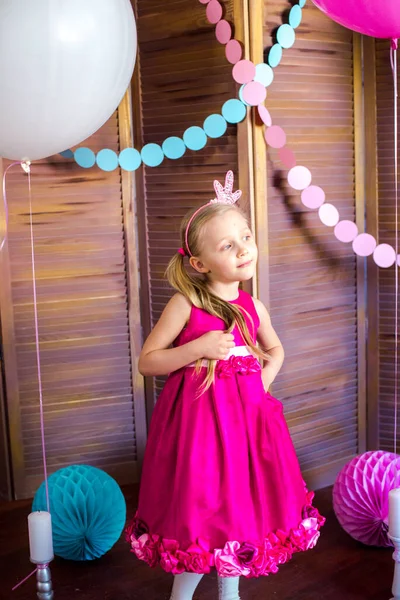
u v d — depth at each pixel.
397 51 2.36
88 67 1.73
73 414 2.54
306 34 2.31
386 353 2.54
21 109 1.73
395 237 2.46
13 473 2.53
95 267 2.49
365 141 2.46
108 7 1.77
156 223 2.46
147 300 2.52
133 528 1.79
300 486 1.81
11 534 2.31
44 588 1.89
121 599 1.94
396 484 2.09
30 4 1.66
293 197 2.35
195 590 1.97
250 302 1.89
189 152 2.35
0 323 2.46
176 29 2.32
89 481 2.14
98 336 2.53
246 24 2.18
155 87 2.40
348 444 2.60
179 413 1.76
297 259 2.39
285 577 2.02
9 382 2.49
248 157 2.23
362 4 1.78
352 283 2.52
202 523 1.67
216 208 1.79
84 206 2.46
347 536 2.23
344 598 1.91
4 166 2.38
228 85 2.24
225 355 1.73
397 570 1.86
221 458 1.70
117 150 2.45
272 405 1.83
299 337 2.43
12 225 2.42
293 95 2.31
